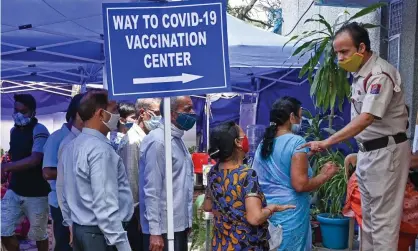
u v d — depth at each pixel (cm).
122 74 286
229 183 298
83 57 682
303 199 385
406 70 589
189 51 291
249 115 969
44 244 566
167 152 296
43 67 803
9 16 489
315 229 650
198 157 1013
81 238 313
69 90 1099
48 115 1236
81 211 314
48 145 447
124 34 286
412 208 379
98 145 312
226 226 301
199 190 994
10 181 561
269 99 903
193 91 291
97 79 930
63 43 622
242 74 832
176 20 290
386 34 643
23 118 549
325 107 605
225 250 300
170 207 298
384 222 347
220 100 1180
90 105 317
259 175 399
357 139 357
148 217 372
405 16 593
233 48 643
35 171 547
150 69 288
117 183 320
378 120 339
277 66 677
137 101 485
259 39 663
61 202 361
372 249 368
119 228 309
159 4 289
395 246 349
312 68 609
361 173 356
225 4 293
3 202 554
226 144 302
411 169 389
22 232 725
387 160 342
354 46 332
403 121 347
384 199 345
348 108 734
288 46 661
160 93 289
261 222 289
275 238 337
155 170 371
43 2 468
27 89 1030
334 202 625
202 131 1191
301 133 700
